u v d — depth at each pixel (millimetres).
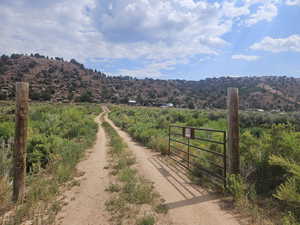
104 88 137000
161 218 3020
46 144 6352
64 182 4652
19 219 2865
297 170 3027
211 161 4887
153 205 3453
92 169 5871
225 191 3910
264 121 16891
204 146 6699
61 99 96000
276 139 4266
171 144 8016
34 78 124812
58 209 3295
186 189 4223
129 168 5672
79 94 111938
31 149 6020
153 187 4340
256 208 3080
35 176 4961
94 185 4527
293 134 4148
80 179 4965
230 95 3941
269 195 3703
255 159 4258
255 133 9969
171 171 5602
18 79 118125
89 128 15305
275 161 3428
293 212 2893
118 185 4441
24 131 3617
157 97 130375
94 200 3703
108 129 16969
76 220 2984
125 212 3205
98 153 8188
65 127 12414
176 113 23984
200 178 4840
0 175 3928
